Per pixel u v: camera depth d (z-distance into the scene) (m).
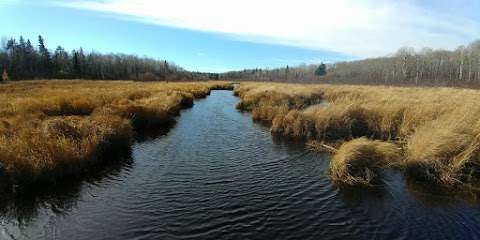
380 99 20.14
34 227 6.43
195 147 12.64
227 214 7.00
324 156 11.41
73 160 8.96
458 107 13.34
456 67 87.94
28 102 18.50
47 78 87.31
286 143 13.34
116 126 12.40
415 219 6.76
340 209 7.22
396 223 6.60
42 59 93.56
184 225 6.53
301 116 14.92
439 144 9.12
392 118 14.00
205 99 34.81
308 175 9.41
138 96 26.95
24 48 93.56
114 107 16.70
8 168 7.70
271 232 6.29
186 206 7.37
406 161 9.59
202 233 6.24
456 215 6.94
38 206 7.29
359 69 136.12
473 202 7.54
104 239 6.03
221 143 13.34
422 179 8.82
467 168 9.00
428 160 8.94
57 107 17.61
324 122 13.84
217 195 7.99
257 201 7.66
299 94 28.39
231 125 17.66
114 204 7.44
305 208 7.29
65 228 6.40
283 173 9.60
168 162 10.63
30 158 8.26
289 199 7.76
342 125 13.75
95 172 9.47
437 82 75.12
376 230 6.34
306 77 136.25
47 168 8.23
